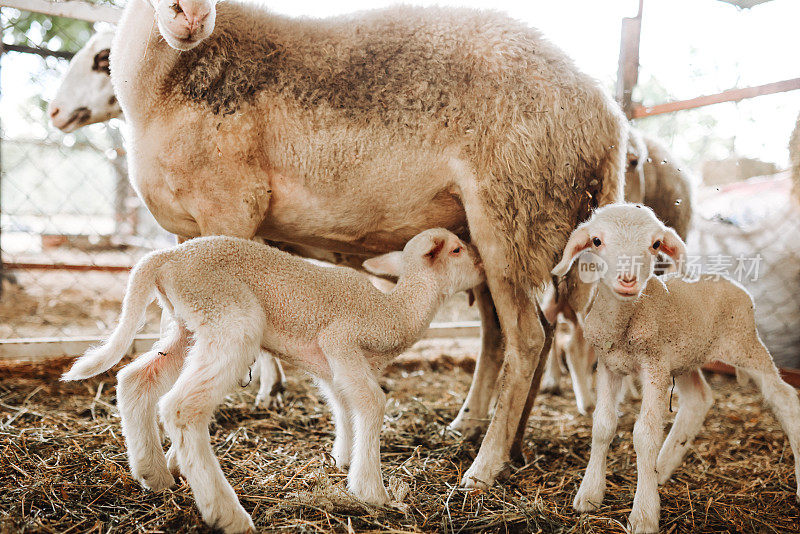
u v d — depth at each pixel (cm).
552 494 146
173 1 141
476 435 172
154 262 129
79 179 566
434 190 158
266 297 133
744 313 145
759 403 210
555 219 155
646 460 132
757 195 225
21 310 308
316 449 161
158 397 135
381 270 151
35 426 168
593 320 139
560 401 211
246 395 196
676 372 143
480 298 174
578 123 155
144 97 153
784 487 153
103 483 139
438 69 155
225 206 153
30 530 124
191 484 124
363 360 135
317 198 158
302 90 154
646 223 133
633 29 194
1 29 245
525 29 159
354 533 126
